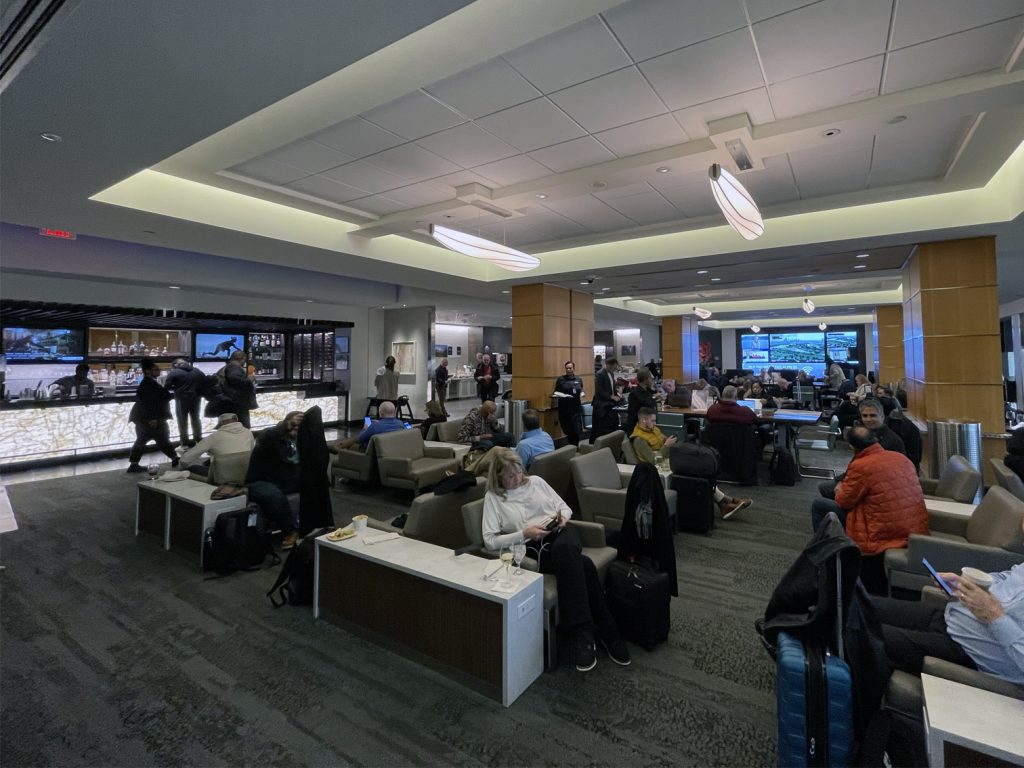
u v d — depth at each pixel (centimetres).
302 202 593
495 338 2053
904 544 320
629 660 277
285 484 474
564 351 1038
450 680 261
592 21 283
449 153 466
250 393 862
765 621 222
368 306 1341
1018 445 456
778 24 286
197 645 295
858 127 392
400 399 1197
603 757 209
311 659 281
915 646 207
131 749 214
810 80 346
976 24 286
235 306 1055
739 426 669
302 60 246
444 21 265
